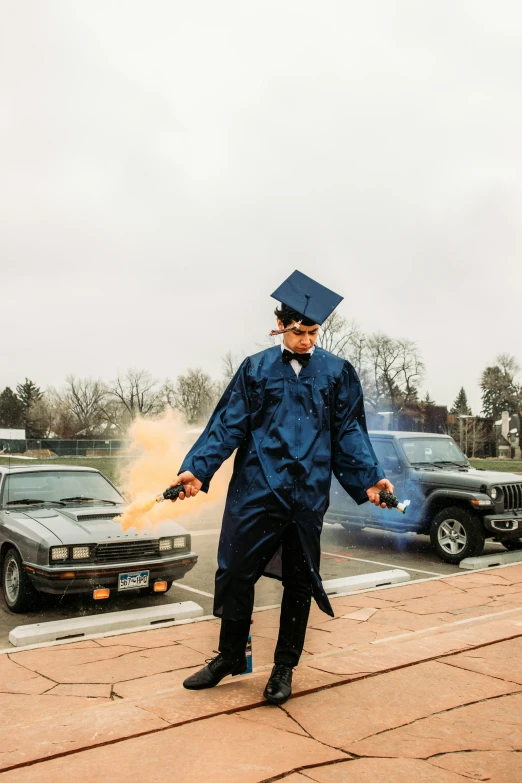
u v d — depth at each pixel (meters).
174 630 5.50
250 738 2.69
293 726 2.82
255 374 3.17
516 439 81.19
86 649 4.93
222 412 3.21
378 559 9.41
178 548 6.79
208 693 3.16
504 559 8.78
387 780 2.36
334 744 2.65
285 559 3.18
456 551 9.02
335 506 10.70
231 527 3.10
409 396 57.09
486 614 5.83
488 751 2.61
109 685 4.10
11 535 6.64
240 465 3.14
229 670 3.21
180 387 62.78
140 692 3.96
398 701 3.11
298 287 3.20
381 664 3.60
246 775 2.37
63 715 2.97
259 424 3.14
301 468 3.07
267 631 5.32
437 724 2.86
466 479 9.13
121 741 2.66
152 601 6.91
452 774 2.42
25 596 6.35
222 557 3.13
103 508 7.39
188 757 2.52
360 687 3.30
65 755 2.55
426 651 3.85
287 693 3.05
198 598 7.07
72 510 7.26
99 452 51.12
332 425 3.28
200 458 3.05
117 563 6.36
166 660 4.63
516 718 2.93
